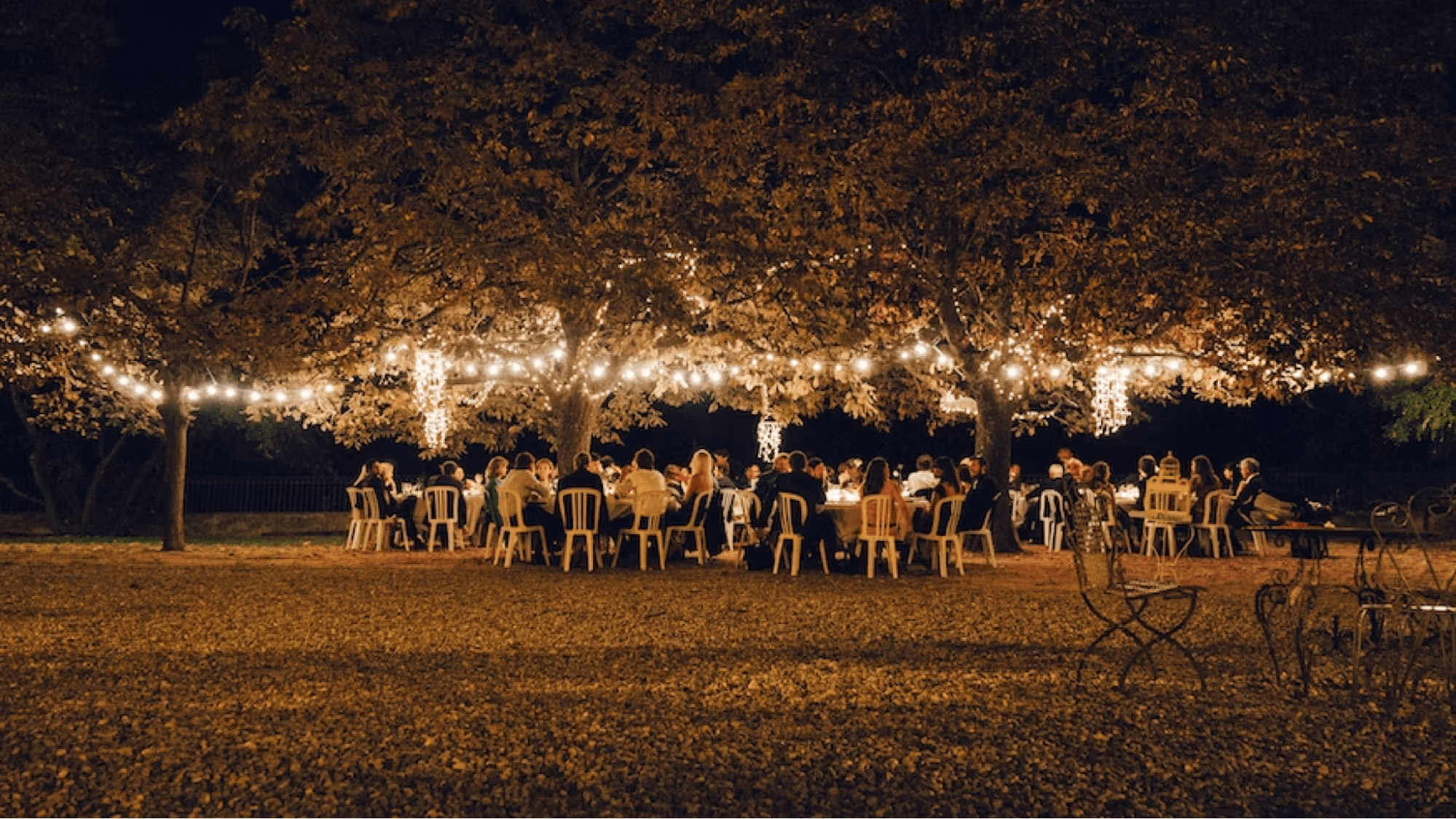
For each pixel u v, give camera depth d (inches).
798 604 500.7
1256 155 685.9
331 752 247.3
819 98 745.6
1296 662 359.3
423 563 709.3
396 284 775.7
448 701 296.7
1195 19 719.1
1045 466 1486.2
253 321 761.6
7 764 240.4
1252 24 718.5
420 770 235.5
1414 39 721.6
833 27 713.6
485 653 370.0
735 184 791.7
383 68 768.9
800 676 331.3
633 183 824.3
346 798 219.6
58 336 797.9
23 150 754.2
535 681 323.6
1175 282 679.7
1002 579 615.8
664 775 233.0
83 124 793.6
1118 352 785.6
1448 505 338.3
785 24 730.2
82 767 238.1
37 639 395.2
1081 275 700.0
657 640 398.6
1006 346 772.6
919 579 610.9
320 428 1259.2
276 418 972.6
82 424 989.8
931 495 753.6
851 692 308.5
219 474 1273.4
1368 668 328.5
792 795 221.8
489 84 780.0
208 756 245.4
